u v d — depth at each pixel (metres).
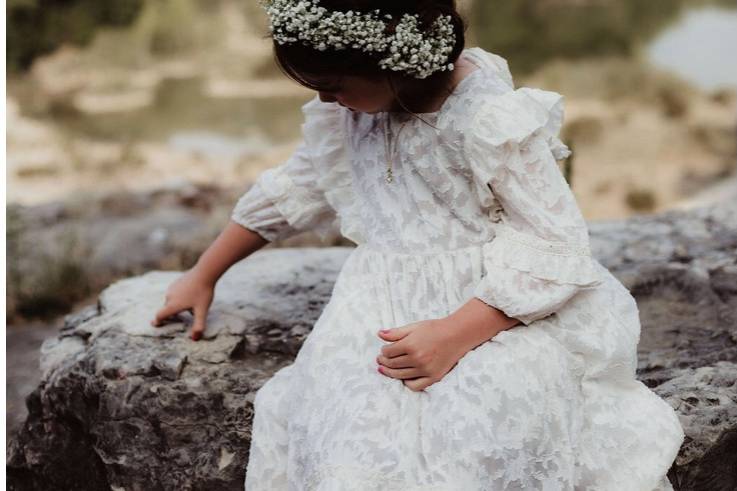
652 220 3.05
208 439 2.09
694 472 1.89
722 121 7.45
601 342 1.73
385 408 1.67
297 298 2.43
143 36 9.87
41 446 2.28
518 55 9.49
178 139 7.38
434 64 1.71
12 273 4.01
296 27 1.68
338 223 2.12
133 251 4.33
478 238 1.80
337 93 1.76
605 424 1.71
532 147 1.72
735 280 2.54
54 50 9.42
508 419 1.62
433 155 1.79
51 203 5.15
